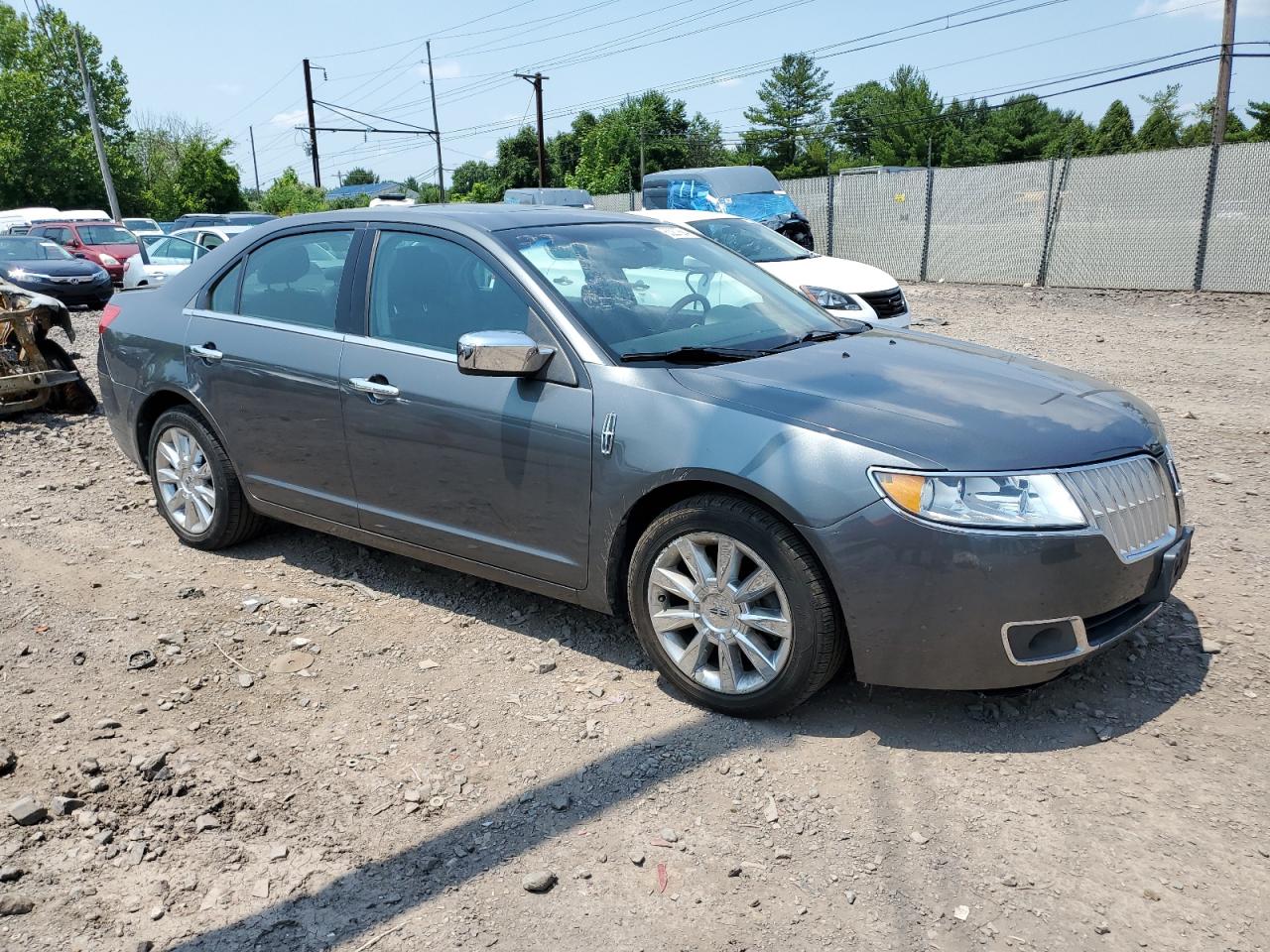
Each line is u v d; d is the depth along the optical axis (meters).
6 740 3.43
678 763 3.24
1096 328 12.70
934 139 85.25
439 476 4.05
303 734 3.47
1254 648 3.87
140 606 4.52
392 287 4.26
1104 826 2.87
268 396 4.58
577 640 4.14
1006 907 2.57
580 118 88.44
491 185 82.00
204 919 2.60
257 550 5.20
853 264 11.04
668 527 3.49
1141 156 16.69
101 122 51.72
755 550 3.30
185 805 3.07
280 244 4.75
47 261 19.00
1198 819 2.88
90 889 2.72
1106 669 3.75
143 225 33.72
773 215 18.19
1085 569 3.10
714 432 3.36
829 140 94.06
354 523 4.46
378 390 4.14
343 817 3.01
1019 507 3.05
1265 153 15.22
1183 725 3.37
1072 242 17.92
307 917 2.60
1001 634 3.09
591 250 4.23
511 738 3.42
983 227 19.61
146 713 3.61
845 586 3.14
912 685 3.22
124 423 5.39
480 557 4.05
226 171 57.47
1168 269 16.58
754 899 2.62
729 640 3.43
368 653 4.06
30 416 8.48
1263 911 2.53
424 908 2.63
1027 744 3.29
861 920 2.54
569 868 2.77
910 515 3.06
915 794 3.04
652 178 20.30
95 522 5.71
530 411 3.75
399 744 3.40
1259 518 5.35
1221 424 7.42
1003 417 3.32
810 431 3.24
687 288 4.27
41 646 4.13
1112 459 3.29
